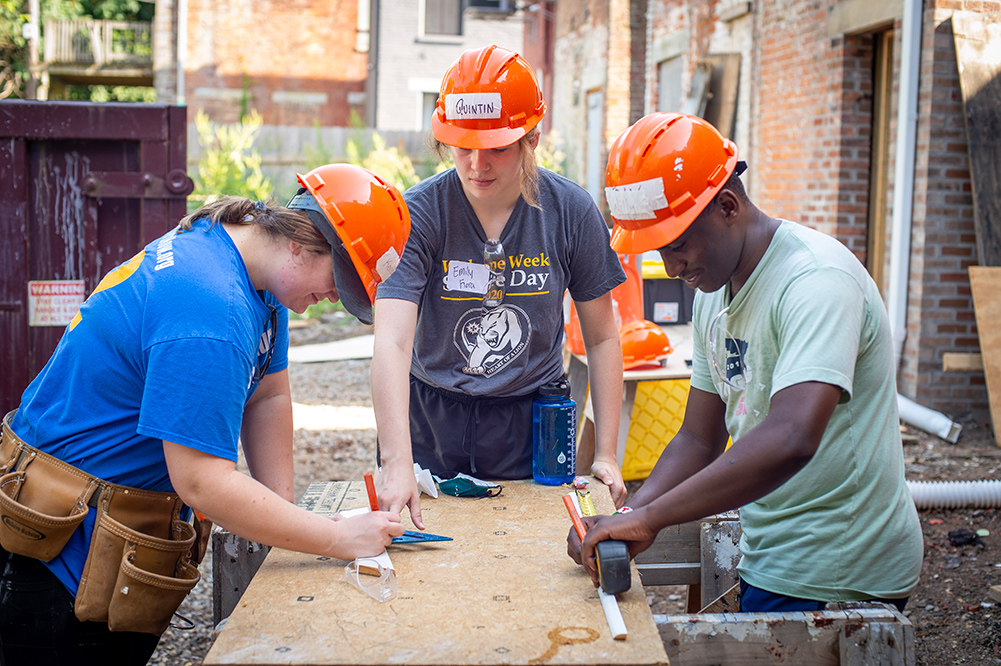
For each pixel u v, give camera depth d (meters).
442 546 2.05
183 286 1.76
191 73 19.25
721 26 9.31
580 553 1.84
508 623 1.66
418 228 2.37
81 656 1.93
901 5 6.19
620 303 4.62
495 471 2.60
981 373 6.16
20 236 3.88
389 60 20.34
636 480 4.66
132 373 1.83
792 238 1.86
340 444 5.96
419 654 1.53
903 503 1.91
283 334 2.22
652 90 11.72
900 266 6.24
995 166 5.96
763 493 1.66
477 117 2.22
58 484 1.85
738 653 1.78
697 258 1.89
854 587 1.90
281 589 1.82
